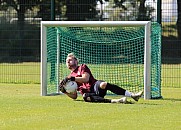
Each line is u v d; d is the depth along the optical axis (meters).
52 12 47.09
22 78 57.59
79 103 33.28
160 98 37.19
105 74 45.50
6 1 72.62
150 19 72.44
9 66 72.62
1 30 72.12
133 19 81.56
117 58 47.75
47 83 39.56
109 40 47.28
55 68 40.41
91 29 45.62
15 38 73.94
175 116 27.97
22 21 73.06
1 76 60.47
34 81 52.59
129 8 82.25
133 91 41.19
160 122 25.91
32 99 35.38
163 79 56.50
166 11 60.44
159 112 29.47
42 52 38.03
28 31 72.94
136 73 45.06
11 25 73.31
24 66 72.38
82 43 44.84
